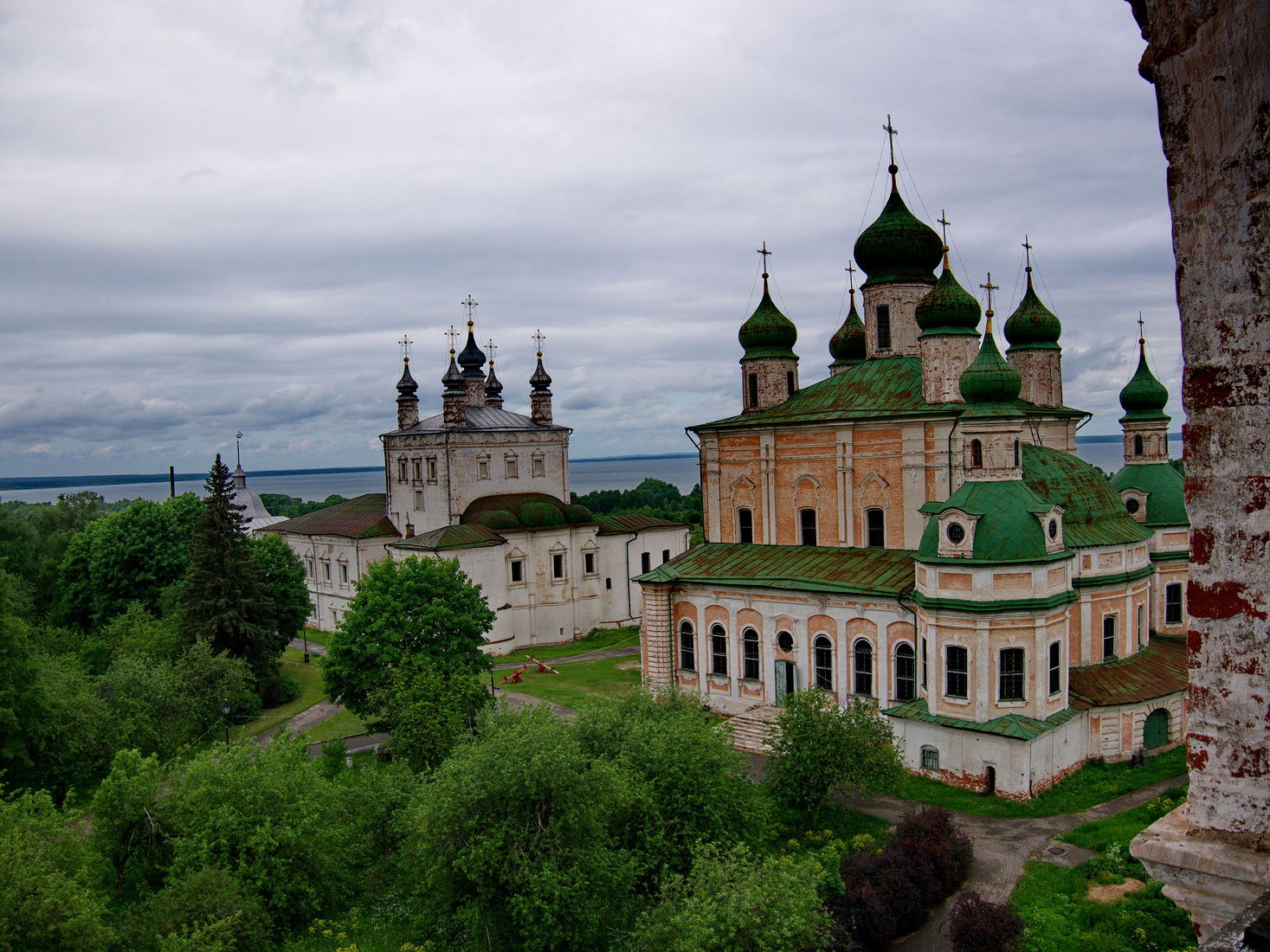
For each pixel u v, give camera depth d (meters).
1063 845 37.53
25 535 97.56
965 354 53.19
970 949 28.84
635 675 72.62
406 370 98.00
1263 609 7.28
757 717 54.16
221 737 58.94
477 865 30.70
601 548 91.06
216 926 29.77
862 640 51.25
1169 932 29.50
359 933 34.00
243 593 69.19
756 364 64.94
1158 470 58.91
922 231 62.31
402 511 94.69
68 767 48.09
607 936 31.61
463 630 55.62
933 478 52.66
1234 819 7.55
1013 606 42.78
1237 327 7.28
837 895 31.61
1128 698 46.09
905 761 46.28
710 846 29.66
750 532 62.09
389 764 50.16
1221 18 7.12
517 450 91.88
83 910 28.34
